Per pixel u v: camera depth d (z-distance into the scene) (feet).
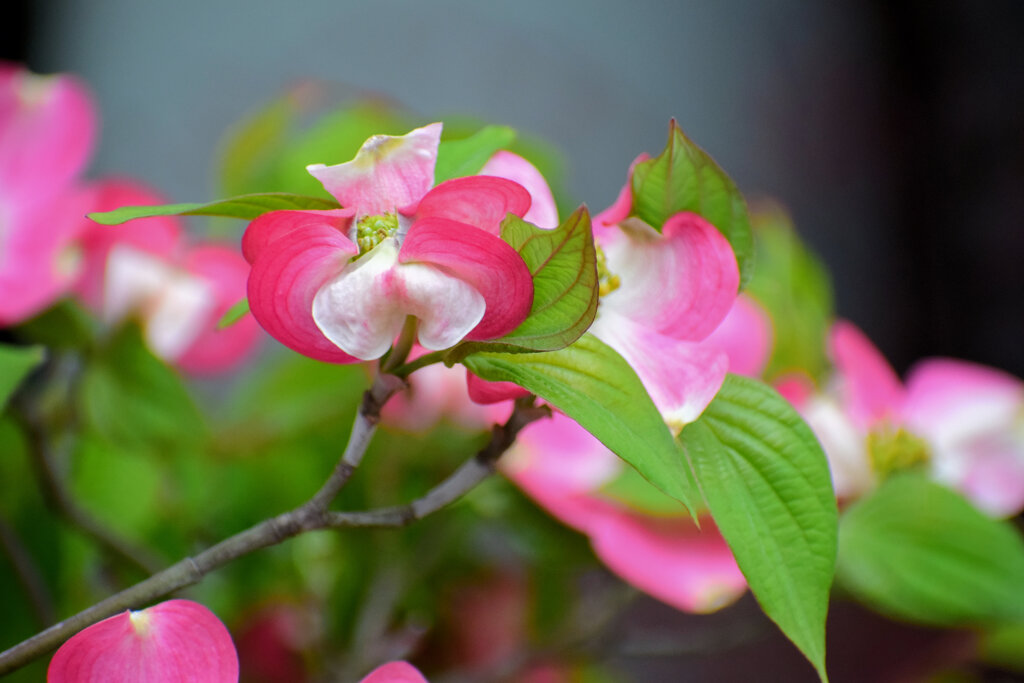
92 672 2.06
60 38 5.84
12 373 2.28
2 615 2.56
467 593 3.40
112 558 2.60
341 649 3.12
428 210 2.06
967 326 6.26
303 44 6.27
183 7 6.13
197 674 2.07
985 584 2.42
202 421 2.64
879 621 5.23
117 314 2.65
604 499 2.50
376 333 2.04
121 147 5.90
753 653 5.40
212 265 2.78
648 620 4.88
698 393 2.15
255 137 3.13
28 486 2.67
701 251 2.18
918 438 2.67
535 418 2.14
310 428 3.03
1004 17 6.23
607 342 2.18
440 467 3.03
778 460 2.14
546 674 3.35
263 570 3.09
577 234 2.01
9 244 2.52
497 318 2.05
